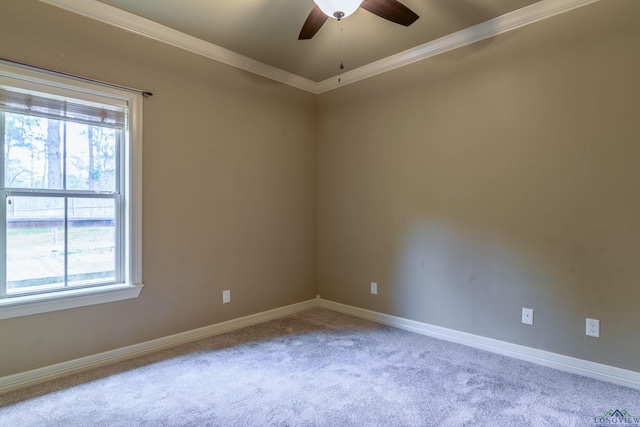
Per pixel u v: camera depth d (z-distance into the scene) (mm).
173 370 2436
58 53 2299
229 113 3236
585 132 2346
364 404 2008
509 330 2688
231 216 3270
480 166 2818
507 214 2688
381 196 3477
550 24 2459
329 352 2750
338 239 3863
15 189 2238
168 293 2855
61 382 2262
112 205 2643
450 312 3006
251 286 3441
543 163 2518
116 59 2547
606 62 2262
